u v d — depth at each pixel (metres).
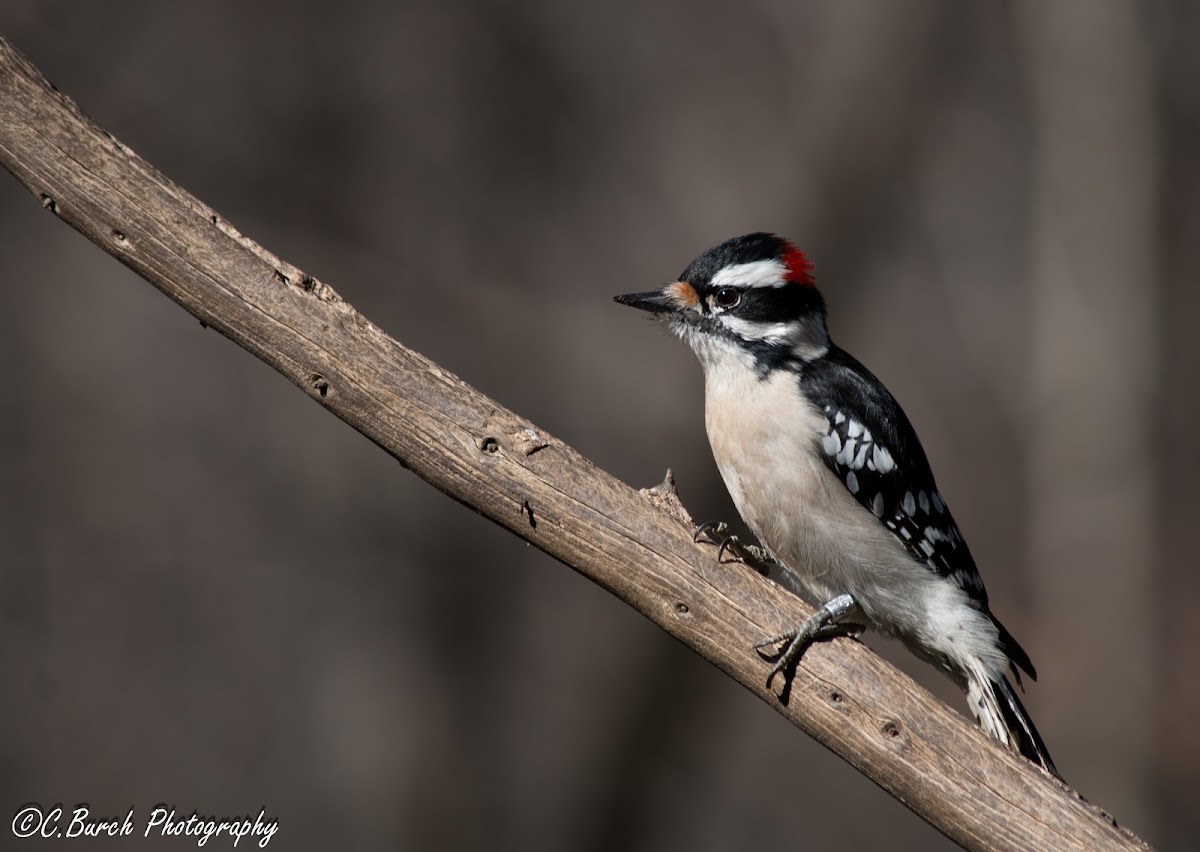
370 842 13.26
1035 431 17.08
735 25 19.05
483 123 18.06
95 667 13.90
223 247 5.91
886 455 7.13
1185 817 14.45
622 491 6.11
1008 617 16.08
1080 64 17.64
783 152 18.61
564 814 13.55
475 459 5.99
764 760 14.09
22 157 5.83
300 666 14.30
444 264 17.19
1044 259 17.64
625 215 18.20
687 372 16.59
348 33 17.38
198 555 14.69
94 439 15.09
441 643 14.70
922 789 5.96
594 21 18.73
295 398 15.51
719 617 6.09
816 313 7.60
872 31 17.64
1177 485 17.42
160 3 16.56
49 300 15.41
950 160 18.70
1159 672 15.48
